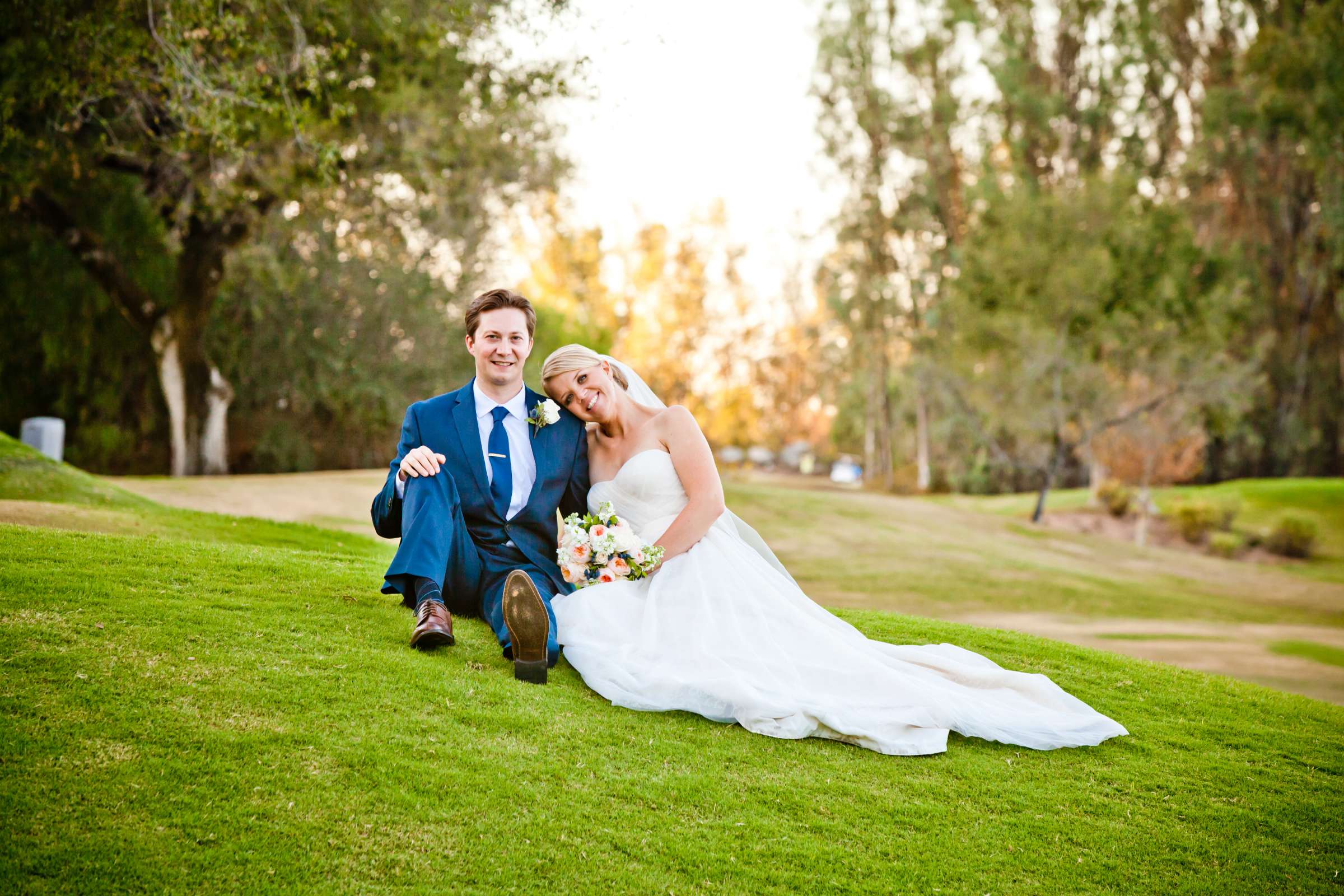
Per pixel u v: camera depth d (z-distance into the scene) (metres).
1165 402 33.12
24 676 3.20
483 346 4.49
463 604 4.59
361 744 3.12
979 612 18.06
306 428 32.94
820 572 20.75
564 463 4.68
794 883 2.72
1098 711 4.69
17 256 24.16
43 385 26.66
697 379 72.69
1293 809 3.65
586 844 2.78
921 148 43.38
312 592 4.73
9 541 4.85
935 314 42.41
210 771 2.83
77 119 12.91
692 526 4.62
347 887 2.43
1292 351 44.53
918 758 3.79
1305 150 39.72
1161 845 3.24
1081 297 32.12
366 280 30.61
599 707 3.84
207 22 10.45
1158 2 41.47
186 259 23.48
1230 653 14.88
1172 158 42.34
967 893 2.79
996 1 41.75
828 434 77.88
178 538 7.23
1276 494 39.50
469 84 17.25
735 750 3.61
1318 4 37.34
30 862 2.34
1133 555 27.64
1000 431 46.12
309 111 13.65
